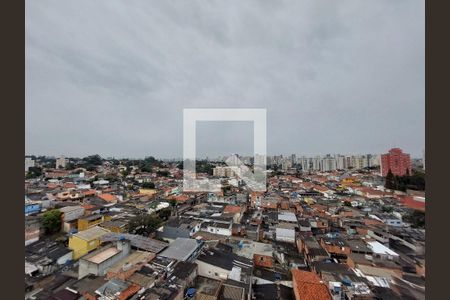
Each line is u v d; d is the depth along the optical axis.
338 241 24.00
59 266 19.70
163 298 13.47
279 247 27.14
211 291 15.84
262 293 17.14
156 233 28.81
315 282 15.84
